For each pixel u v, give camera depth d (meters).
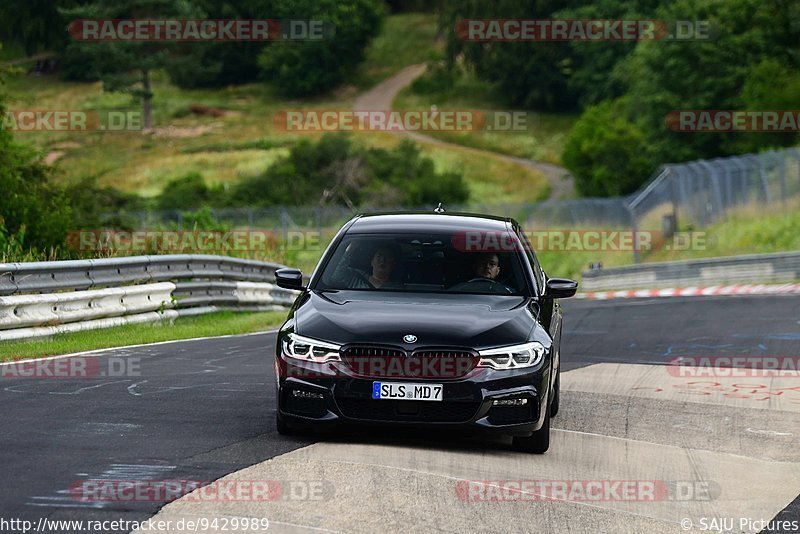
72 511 21.38
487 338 28.25
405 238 32.91
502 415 27.92
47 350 48.06
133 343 54.25
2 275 51.09
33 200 88.31
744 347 58.88
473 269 32.03
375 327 28.28
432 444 29.41
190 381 40.09
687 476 28.30
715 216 156.12
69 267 56.09
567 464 28.67
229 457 26.62
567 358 53.53
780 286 114.94
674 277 134.38
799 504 26.00
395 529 21.36
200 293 74.56
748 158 152.12
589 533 22.28
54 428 29.52
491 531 21.81
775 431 35.25
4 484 23.20
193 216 123.88
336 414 27.86
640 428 34.78
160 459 26.16
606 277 146.38
